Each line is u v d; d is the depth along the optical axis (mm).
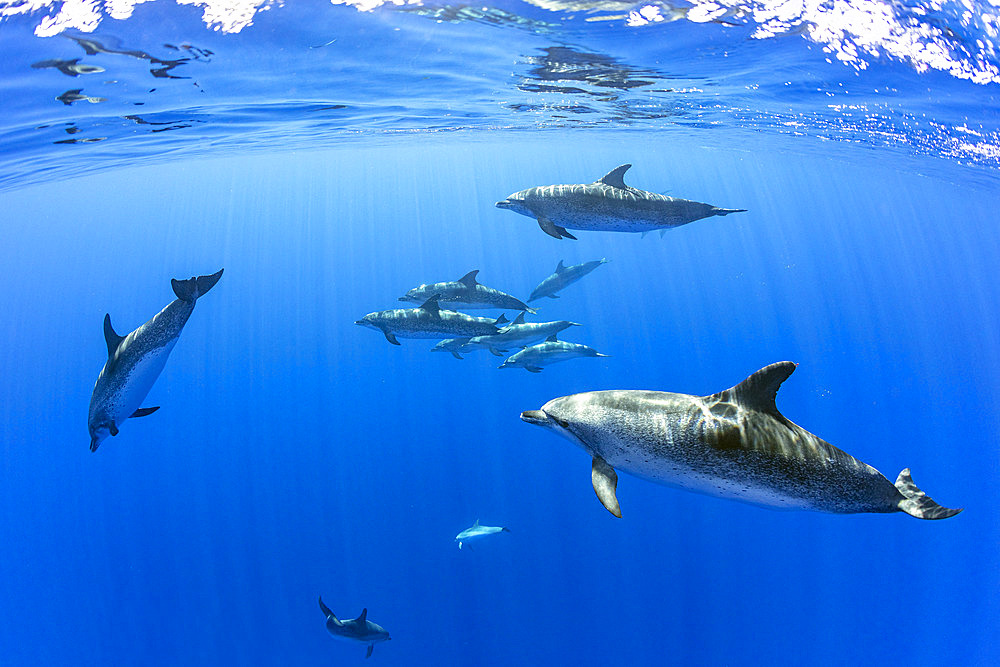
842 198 52719
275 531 22625
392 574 20969
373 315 9672
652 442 3365
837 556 20781
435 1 6508
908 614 18391
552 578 20672
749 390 3223
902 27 7539
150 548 22328
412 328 9508
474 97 11711
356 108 12234
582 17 7117
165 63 7836
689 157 31250
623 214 6898
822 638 17781
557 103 12562
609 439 3535
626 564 20781
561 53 8484
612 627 18969
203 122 12414
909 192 37875
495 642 18859
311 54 8016
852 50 8445
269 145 18172
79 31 6465
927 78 9367
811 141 18453
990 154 15562
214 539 22438
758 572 20188
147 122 11656
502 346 10398
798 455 3061
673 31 7645
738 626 18516
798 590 19516
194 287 5848
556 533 22031
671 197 6789
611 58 8797
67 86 8234
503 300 10680
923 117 12242
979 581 19281
